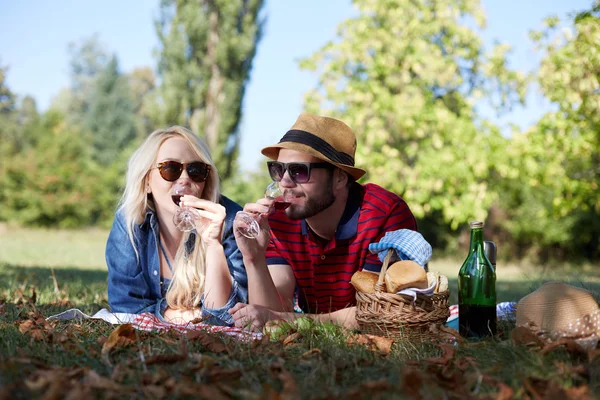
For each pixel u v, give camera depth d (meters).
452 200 12.60
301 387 1.74
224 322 2.88
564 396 1.65
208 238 2.93
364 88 12.19
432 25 12.20
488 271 2.66
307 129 2.84
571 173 11.89
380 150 12.58
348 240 2.92
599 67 9.17
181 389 1.67
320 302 3.05
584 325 2.33
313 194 2.76
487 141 11.87
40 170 21.55
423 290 2.44
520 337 2.20
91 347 2.24
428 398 1.64
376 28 12.42
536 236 16.84
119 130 37.44
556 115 10.58
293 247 3.02
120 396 1.67
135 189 3.07
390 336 2.46
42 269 6.85
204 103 19.91
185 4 19.72
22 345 2.25
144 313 2.96
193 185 3.05
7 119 32.00
